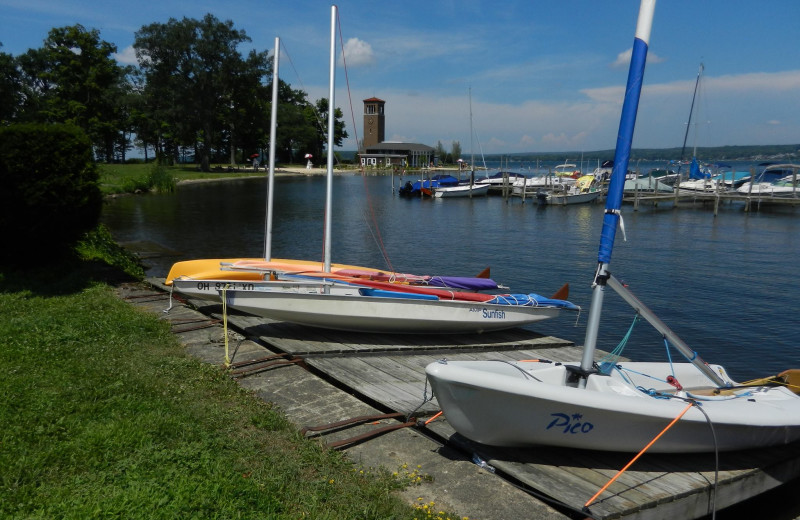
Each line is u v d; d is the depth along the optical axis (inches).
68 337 298.5
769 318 539.5
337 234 1061.8
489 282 454.6
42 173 429.1
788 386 261.4
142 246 844.6
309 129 3710.6
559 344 384.2
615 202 210.5
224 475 175.8
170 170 2674.7
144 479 169.5
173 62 2539.4
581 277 714.2
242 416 228.4
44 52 2711.6
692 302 591.8
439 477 195.2
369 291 372.8
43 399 216.2
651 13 197.9
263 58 2704.2
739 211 1526.8
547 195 1742.1
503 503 180.9
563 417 194.4
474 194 2087.8
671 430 201.9
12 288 405.7
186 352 309.0
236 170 3065.9
